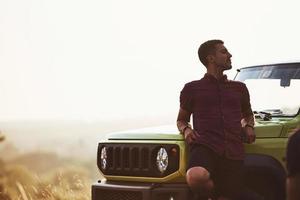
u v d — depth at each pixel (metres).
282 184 5.48
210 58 5.35
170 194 5.57
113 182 5.99
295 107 6.04
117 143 6.00
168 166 5.57
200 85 5.33
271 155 5.55
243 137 5.44
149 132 5.84
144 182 5.77
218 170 5.21
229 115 5.24
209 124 5.22
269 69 6.53
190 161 5.20
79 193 8.68
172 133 5.69
